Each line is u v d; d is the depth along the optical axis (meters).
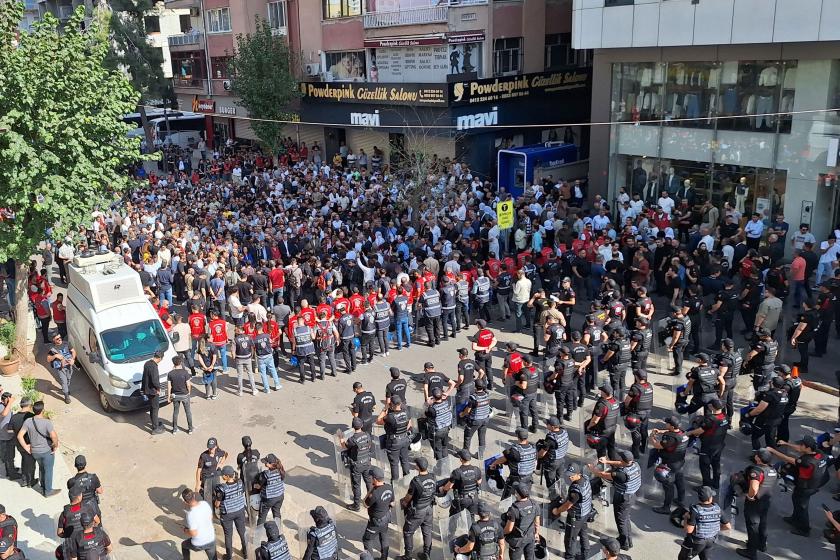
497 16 31.19
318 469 13.05
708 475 11.54
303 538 10.27
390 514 11.25
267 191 32.06
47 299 18.92
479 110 30.66
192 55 48.84
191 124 53.16
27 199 15.16
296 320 16.11
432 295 17.78
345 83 34.78
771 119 21.97
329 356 16.66
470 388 13.92
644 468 12.34
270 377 16.94
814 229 21.56
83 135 15.78
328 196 28.80
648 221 21.80
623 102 26.02
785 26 20.11
